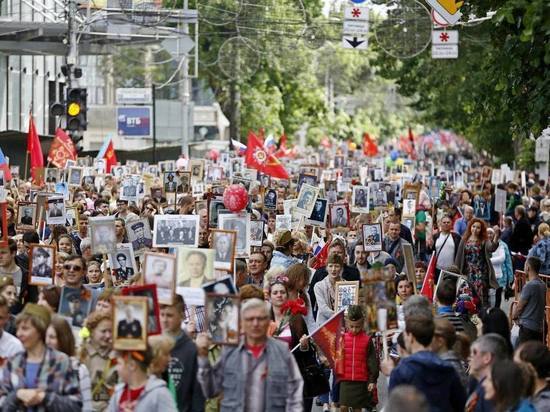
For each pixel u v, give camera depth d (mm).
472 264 39438
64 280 26547
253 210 43156
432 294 32031
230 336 19812
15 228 41906
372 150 132250
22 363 19172
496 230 43531
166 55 134375
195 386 20625
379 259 35031
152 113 102688
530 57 28891
